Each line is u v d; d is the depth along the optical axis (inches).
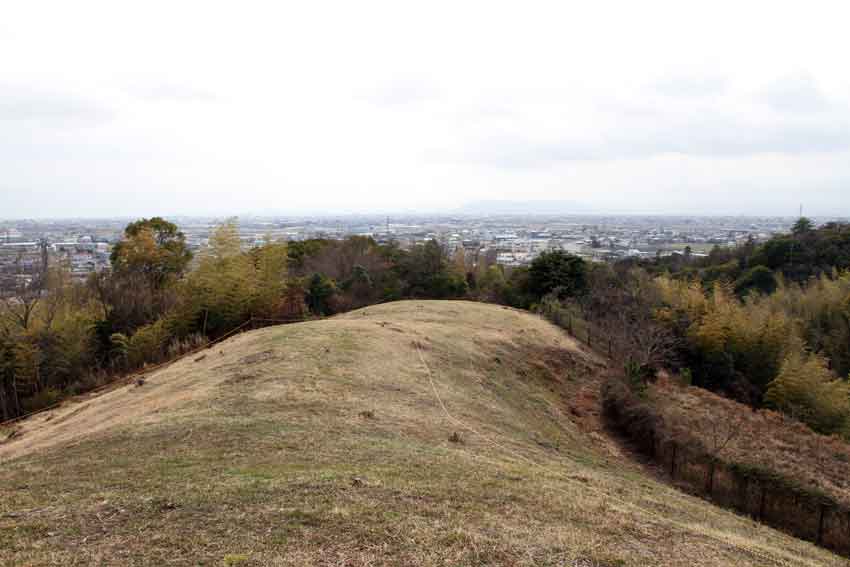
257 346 920.9
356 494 350.9
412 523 313.0
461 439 564.1
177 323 1354.6
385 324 1154.7
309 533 291.6
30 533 289.0
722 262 2790.4
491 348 1139.9
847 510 593.9
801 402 1211.2
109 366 1285.7
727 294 1846.7
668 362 1343.5
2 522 305.4
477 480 415.2
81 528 294.2
